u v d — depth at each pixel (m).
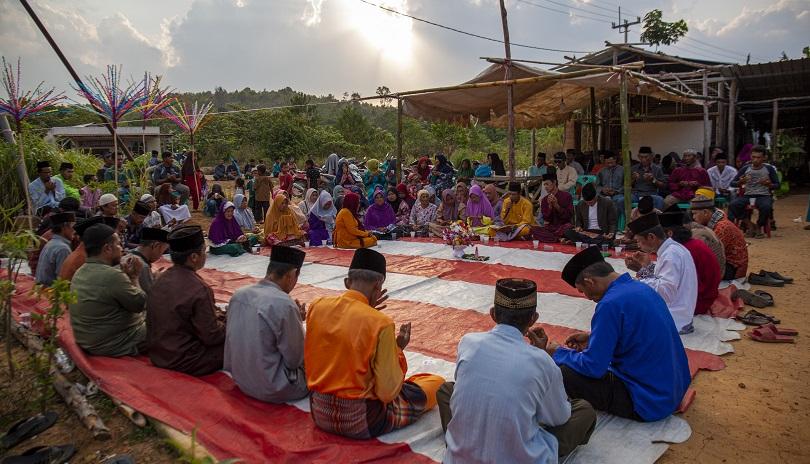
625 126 9.21
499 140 43.38
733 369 4.44
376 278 3.40
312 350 3.36
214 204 15.01
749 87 17.58
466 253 8.73
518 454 2.65
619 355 3.57
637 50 15.32
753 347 4.88
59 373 4.35
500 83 10.35
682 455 3.28
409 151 42.00
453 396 2.81
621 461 3.16
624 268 7.68
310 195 10.82
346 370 3.23
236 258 9.09
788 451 3.31
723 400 3.94
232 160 27.72
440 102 12.85
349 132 41.97
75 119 28.00
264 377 3.69
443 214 10.93
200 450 3.24
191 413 3.64
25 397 4.15
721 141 16.05
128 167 13.59
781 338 4.97
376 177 14.79
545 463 2.73
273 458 3.16
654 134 17.38
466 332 5.28
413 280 7.24
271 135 36.38
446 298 6.43
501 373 2.67
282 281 3.85
